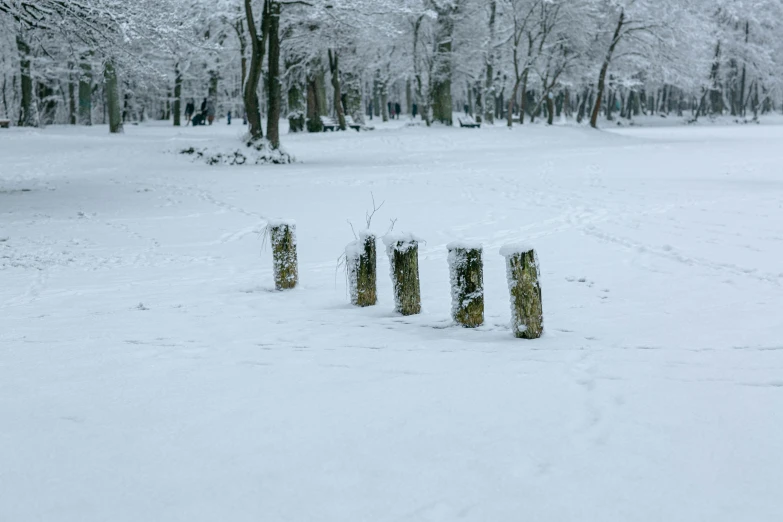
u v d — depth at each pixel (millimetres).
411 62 47875
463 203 16641
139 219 15383
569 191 18141
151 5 19859
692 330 6203
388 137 36812
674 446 3713
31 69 42844
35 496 3297
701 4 60781
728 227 12234
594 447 3719
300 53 38156
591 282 8617
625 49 50875
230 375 5188
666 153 28891
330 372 5227
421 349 5887
